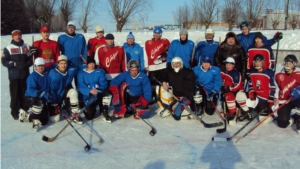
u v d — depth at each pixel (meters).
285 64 4.58
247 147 3.90
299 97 4.43
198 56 5.90
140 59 6.02
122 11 22.34
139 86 5.13
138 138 4.25
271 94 4.77
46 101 4.75
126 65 5.76
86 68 5.21
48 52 5.30
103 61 5.58
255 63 4.81
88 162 3.52
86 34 17.91
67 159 3.60
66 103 4.97
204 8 25.09
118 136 4.33
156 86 5.57
